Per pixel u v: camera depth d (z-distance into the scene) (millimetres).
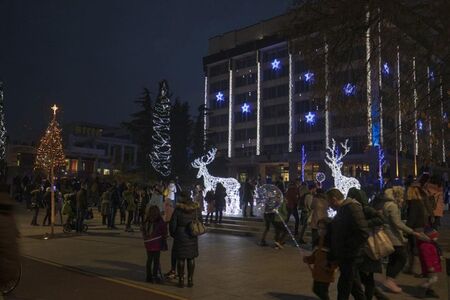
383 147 13609
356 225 5906
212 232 17750
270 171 71688
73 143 78312
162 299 7383
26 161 54562
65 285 8312
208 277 9172
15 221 2697
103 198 19297
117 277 9094
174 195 18812
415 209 8266
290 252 12508
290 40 12945
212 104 87062
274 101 75688
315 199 11547
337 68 12523
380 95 12773
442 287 8352
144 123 47750
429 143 13641
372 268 6621
